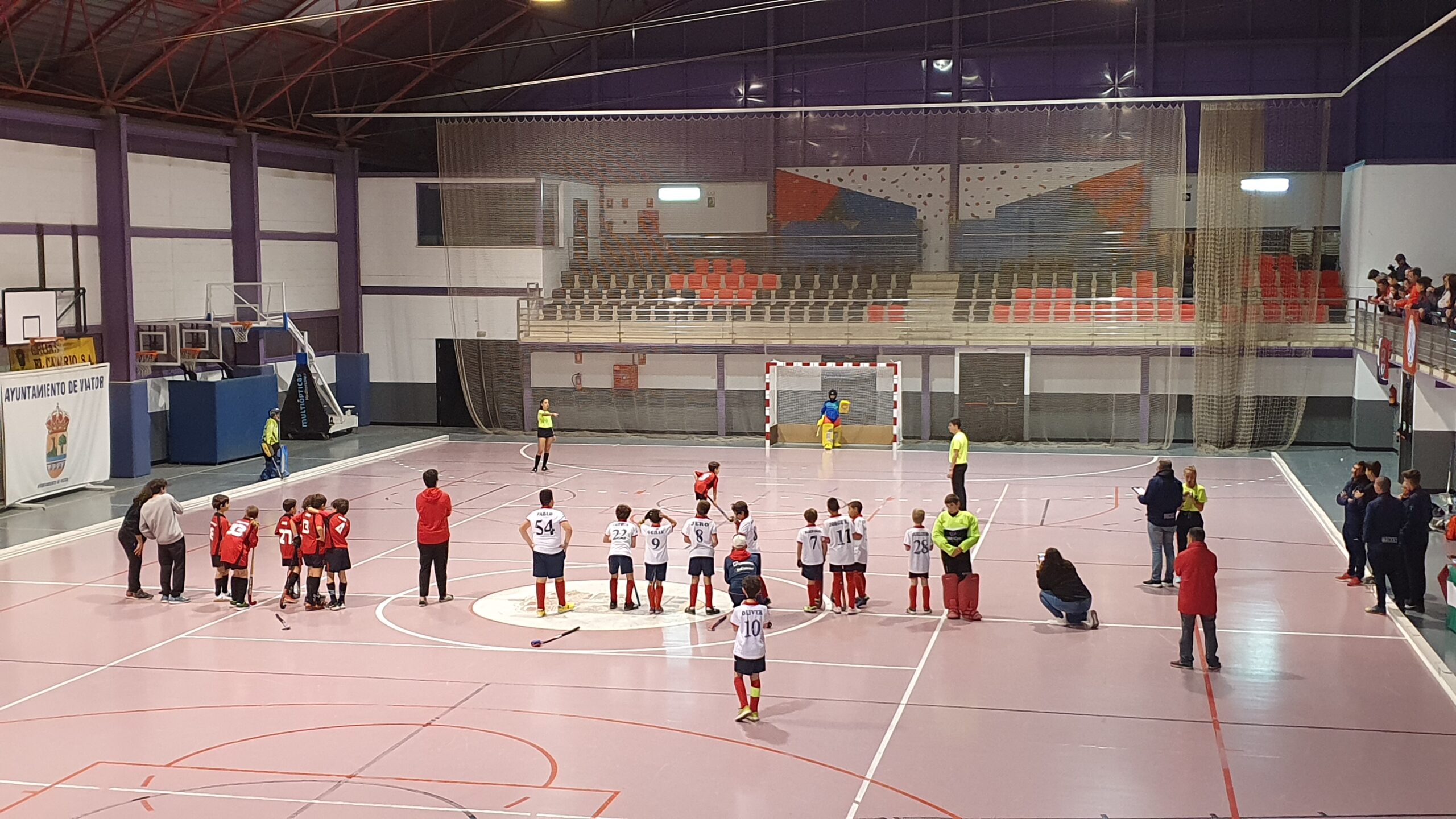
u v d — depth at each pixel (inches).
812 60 1551.4
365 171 1652.3
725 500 1061.1
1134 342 1386.6
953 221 1512.1
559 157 1539.1
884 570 815.1
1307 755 482.3
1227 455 1332.4
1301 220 1422.2
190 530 956.6
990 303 1428.4
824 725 519.2
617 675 592.4
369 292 1574.8
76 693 568.7
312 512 717.3
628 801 440.1
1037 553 851.4
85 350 1133.1
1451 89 1403.8
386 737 509.0
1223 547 871.1
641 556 871.1
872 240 1531.7
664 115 1552.7
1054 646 635.5
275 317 1405.0
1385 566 680.4
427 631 670.5
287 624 687.1
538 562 698.8
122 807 439.5
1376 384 1320.1
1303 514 993.5
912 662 609.6
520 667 605.0
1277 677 581.9
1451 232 1307.8
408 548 885.2
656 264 1558.8
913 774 465.4
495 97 1626.5
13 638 661.9
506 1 1472.7
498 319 1529.3
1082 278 1455.5
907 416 1457.9
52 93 1141.7
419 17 1401.3
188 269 1310.3
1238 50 1453.0
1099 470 1236.5
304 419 1424.7
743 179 1552.7
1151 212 1451.8
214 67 1291.8
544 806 435.8
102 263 1184.8
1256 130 1338.6
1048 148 1480.1
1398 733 506.3
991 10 1501.0
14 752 495.5
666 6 1578.5
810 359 1457.9
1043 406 1429.6
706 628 676.1
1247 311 1349.7
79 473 1099.3
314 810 434.6
